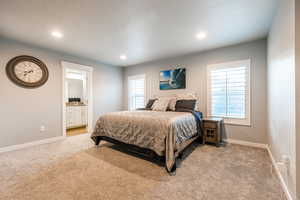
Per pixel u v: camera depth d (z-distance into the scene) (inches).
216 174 75.9
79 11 76.6
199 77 143.6
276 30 76.4
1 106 108.9
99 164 87.7
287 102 58.6
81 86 233.3
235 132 125.5
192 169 81.4
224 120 130.1
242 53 121.1
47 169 81.4
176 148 82.0
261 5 72.2
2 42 108.7
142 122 92.4
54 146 121.6
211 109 136.0
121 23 89.7
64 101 145.6
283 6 62.8
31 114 123.8
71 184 67.2
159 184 67.4
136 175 75.2
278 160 74.1
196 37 110.2
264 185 66.1
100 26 93.4
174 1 69.0
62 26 92.8
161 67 171.2
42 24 90.0
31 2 68.4
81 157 98.3
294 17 49.8
